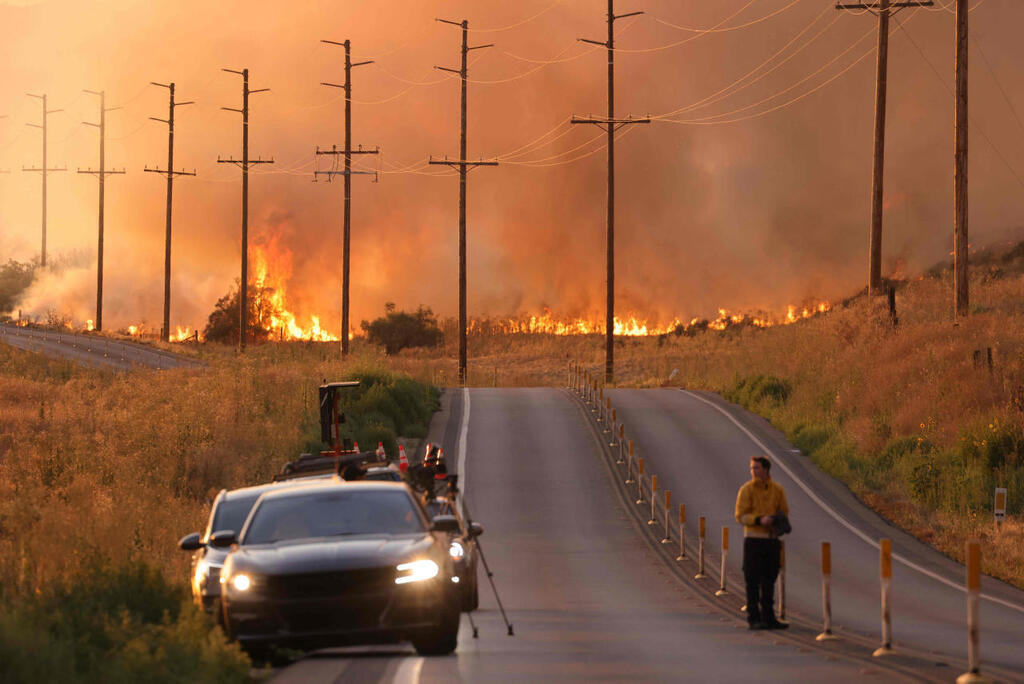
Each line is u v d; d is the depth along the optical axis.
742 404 72.56
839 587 30.97
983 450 47.25
